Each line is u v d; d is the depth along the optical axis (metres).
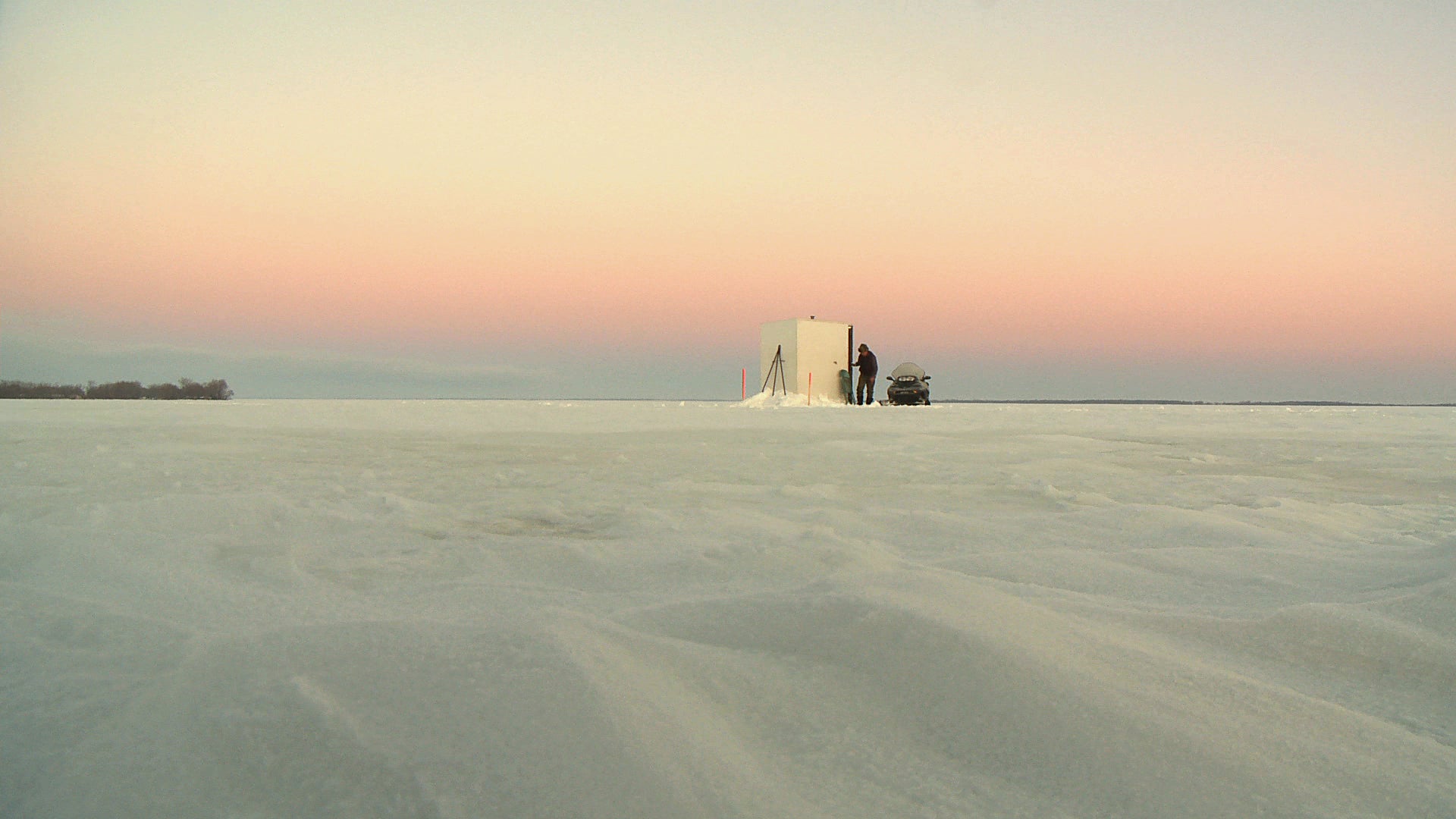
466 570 2.52
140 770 1.17
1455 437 10.33
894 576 2.05
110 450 6.45
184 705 1.34
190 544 2.65
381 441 8.20
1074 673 1.44
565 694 1.32
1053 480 5.16
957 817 1.09
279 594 2.16
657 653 1.58
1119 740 1.25
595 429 10.68
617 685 1.36
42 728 1.29
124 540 2.59
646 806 1.07
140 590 2.10
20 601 1.88
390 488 4.55
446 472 5.35
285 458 6.16
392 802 1.08
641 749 1.18
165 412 13.98
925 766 1.23
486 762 1.16
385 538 3.03
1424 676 1.58
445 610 2.00
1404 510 3.94
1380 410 24.44
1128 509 3.56
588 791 1.10
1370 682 1.58
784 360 26.56
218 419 11.77
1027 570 2.48
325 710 1.29
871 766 1.23
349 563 2.59
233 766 1.17
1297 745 1.26
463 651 1.50
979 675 1.44
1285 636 1.79
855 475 5.40
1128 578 2.41
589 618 1.79
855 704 1.42
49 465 5.28
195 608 1.97
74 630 1.71
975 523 3.35
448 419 12.70
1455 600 1.91
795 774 1.20
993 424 13.05
